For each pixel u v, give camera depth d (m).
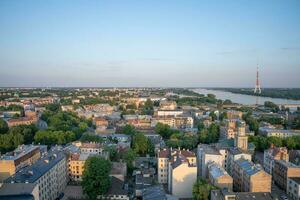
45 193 191.88
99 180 199.00
